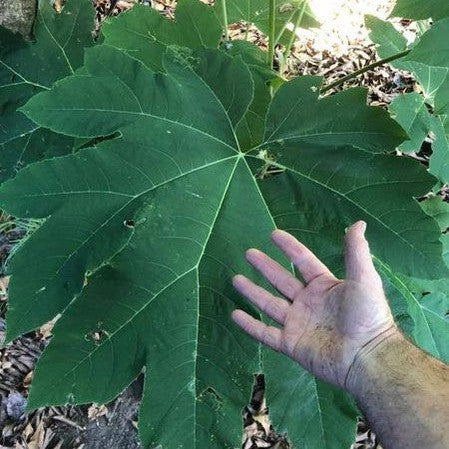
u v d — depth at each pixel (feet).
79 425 3.69
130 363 1.90
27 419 3.68
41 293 1.88
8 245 4.01
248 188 2.16
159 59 2.68
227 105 2.20
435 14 2.19
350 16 5.50
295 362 2.00
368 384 1.70
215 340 1.96
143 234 2.00
